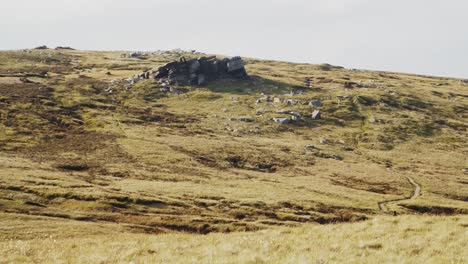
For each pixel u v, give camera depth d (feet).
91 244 86.89
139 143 428.56
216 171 363.35
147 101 631.97
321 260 60.70
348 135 555.28
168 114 573.74
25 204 214.69
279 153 438.81
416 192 348.59
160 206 250.16
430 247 69.05
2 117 468.75
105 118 520.42
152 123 523.70
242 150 436.35
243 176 354.54
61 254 74.69
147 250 74.18
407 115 653.71
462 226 82.23
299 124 581.53
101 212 222.69
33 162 332.80
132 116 544.62
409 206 298.97
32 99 557.74
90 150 392.27
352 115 637.71
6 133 420.36
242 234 88.89
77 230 164.35
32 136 421.59
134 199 252.42
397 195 333.42
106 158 369.91
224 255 66.54
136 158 377.30
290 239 77.30
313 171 390.63
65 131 455.63
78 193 249.75
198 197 277.23
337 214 264.31
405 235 77.66
